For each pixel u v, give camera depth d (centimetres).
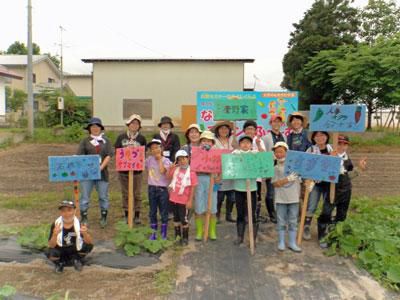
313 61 2009
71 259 459
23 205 717
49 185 920
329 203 539
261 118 844
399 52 1552
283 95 843
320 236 558
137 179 624
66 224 449
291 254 514
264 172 525
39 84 3544
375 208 682
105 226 609
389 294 411
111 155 623
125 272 453
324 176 511
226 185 606
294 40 2756
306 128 759
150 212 571
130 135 621
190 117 1112
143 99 2084
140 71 2072
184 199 534
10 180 971
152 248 501
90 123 607
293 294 408
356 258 494
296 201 522
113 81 2078
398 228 566
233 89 2062
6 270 454
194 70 2066
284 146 538
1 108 2242
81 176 532
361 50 1681
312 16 2628
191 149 554
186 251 521
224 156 523
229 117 673
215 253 515
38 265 467
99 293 406
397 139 1706
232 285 426
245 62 2058
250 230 519
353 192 878
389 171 1150
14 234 557
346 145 555
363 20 2664
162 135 641
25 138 1708
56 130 1870
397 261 458
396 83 1552
